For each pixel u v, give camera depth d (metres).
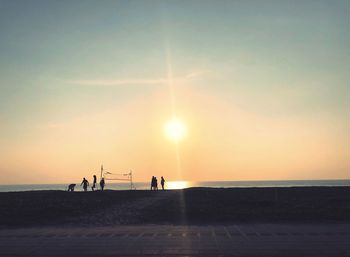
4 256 15.47
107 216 27.78
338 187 53.28
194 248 16.39
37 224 25.14
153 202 36.31
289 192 45.22
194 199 38.22
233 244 17.17
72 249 16.64
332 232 20.19
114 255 15.36
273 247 16.39
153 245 17.19
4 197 43.44
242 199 37.22
